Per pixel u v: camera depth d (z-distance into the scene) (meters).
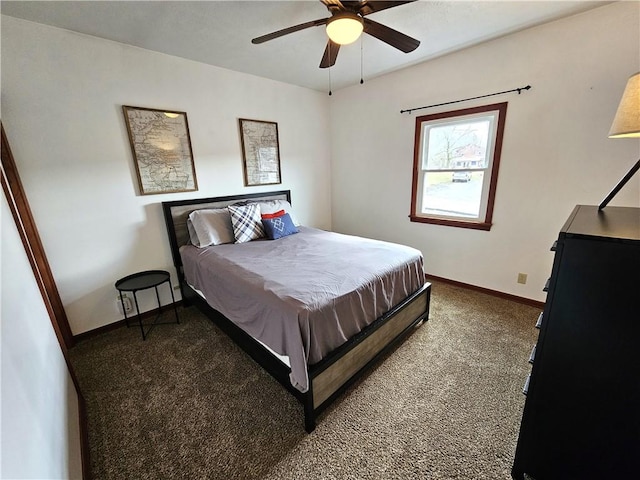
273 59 2.75
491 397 1.69
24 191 2.01
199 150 2.90
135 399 1.74
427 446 1.40
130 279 2.52
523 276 2.78
